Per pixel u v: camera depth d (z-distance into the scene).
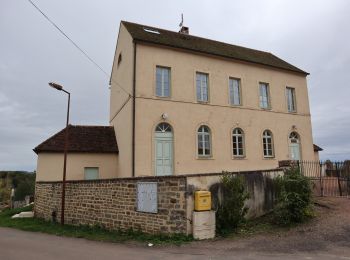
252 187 10.87
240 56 20.50
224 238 9.02
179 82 17.66
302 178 10.16
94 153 18.34
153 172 16.08
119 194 10.96
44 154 17.62
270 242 8.30
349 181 14.31
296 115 21.95
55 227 12.83
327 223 9.33
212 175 9.83
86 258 7.16
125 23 19.36
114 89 21.22
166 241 8.85
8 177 57.66
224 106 18.92
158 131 16.83
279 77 21.73
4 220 16.75
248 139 19.42
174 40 18.94
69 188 13.49
